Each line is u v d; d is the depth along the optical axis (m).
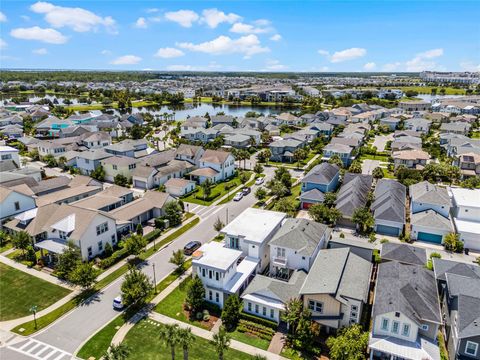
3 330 37.91
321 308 37.44
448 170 85.00
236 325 38.97
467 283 38.41
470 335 31.06
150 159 92.56
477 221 59.16
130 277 41.44
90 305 42.06
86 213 53.12
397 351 32.41
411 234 59.25
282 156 110.56
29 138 124.56
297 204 73.31
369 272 42.56
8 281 46.88
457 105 194.38
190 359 34.06
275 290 39.94
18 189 65.44
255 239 47.88
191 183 81.88
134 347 35.47
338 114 173.62
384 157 110.94
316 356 34.59
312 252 44.78
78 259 48.16
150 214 66.94
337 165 92.44
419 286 37.31
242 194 78.25
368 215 60.31
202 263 41.69
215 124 159.75
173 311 41.12
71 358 34.16
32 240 53.94
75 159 98.88
